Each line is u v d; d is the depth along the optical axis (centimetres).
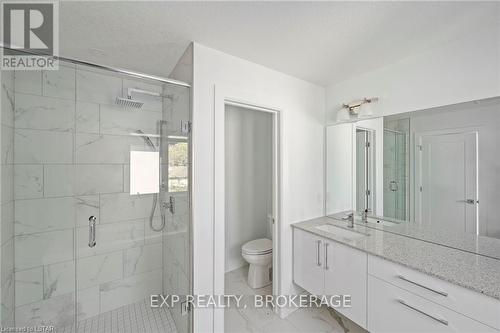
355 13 124
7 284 145
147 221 195
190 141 155
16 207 152
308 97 226
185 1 113
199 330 156
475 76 141
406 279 128
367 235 182
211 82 162
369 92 201
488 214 139
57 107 162
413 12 123
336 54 171
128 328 179
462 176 150
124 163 183
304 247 202
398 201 184
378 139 197
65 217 171
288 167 211
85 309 181
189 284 158
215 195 164
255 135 312
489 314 98
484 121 140
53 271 169
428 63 163
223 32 142
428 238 166
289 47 161
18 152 150
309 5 118
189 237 157
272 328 187
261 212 319
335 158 232
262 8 120
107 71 153
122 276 194
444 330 112
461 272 116
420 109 167
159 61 181
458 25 134
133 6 116
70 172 171
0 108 129
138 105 174
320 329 186
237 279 268
